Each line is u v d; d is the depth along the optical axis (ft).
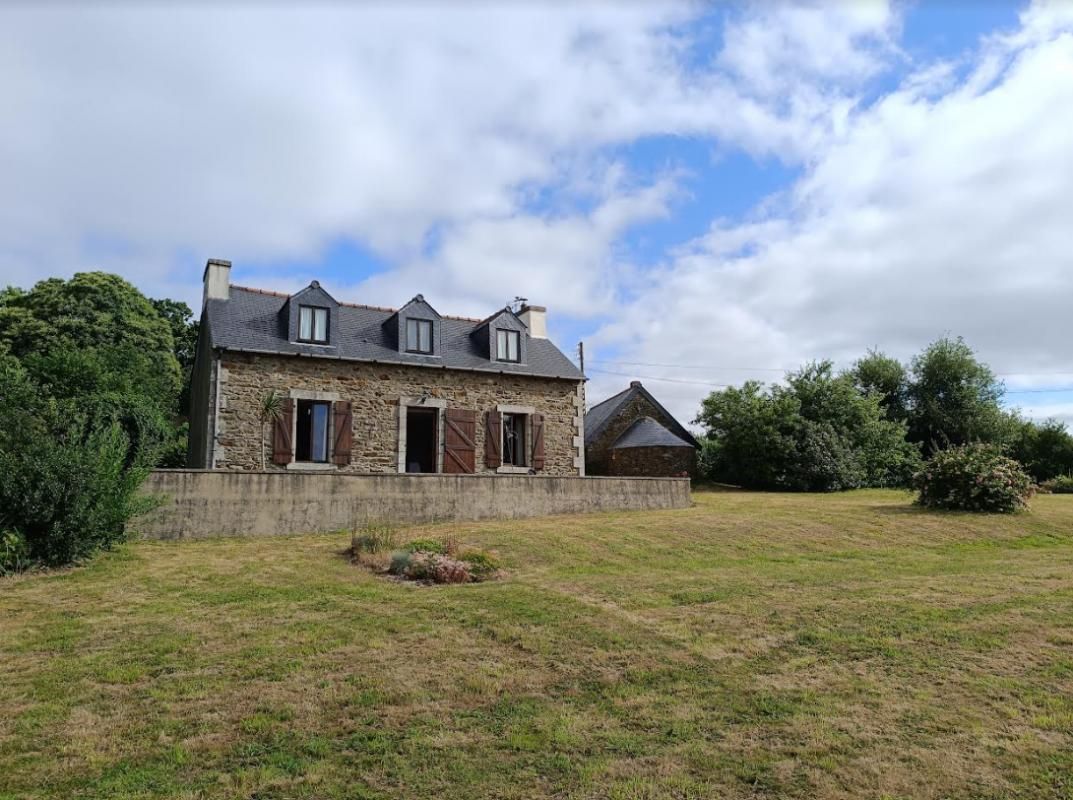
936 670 18.08
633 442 85.35
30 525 30.27
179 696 16.03
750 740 14.12
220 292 58.49
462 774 12.59
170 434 58.59
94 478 31.73
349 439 56.39
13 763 12.80
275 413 54.39
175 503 39.34
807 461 84.84
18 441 31.40
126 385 67.00
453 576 28.63
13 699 15.81
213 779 12.34
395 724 14.66
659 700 16.07
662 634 20.93
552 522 45.29
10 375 45.27
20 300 88.84
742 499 67.62
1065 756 13.50
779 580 28.94
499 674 17.57
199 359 63.62
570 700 16.07
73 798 11.63
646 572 31.30
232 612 23.31
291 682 16.92
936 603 24.67
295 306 56.65
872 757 13.44
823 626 21.77
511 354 64.44
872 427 92.02
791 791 12.19
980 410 110.11
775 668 18.22
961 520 46.62
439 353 61.57
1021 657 19.01
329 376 56.80
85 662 18.24
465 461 60.54
